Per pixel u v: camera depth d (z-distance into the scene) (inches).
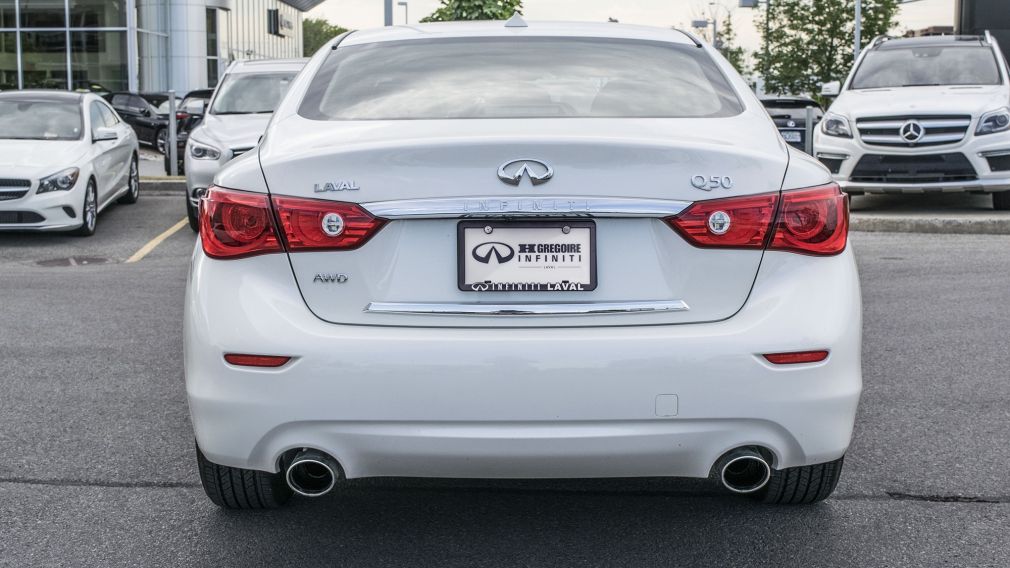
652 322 121.3
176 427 191.6
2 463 172.4
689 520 149.0
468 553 138.1
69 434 187.5
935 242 444.1
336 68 154.6
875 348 252.4
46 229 454.0
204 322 122.6
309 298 122.2
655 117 138.4
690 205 121.2
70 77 1589.6
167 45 1838.1
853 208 557.6
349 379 118.4
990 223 475.5
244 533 144.7
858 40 1334.9
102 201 510.0
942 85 534.3
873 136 503.2
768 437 121.8
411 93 145.0
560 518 150.3
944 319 284.0
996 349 250.4
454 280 121.3
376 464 122.0
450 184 120.3
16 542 141.3
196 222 481.7
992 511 151.5
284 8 2699.3
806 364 120.8
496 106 140.8
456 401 118.0
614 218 121.2
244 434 121.2
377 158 121.4
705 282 121.8
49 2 1576.0
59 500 156.6
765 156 124.2
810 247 123.3
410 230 121.3
